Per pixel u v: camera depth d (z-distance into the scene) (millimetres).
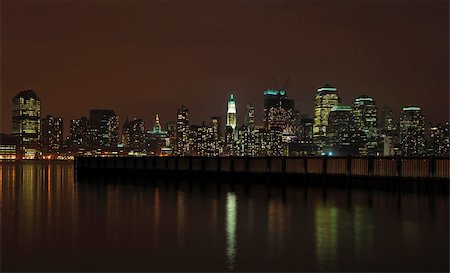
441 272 23906
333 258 26172
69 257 26625
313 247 28609
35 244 29641
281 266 24797
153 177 90125
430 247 28484
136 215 41031
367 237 31250
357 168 60969
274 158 69625
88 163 105312
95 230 34062
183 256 26734
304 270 24141
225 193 59000
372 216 39500
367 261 25594
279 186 67375
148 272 24047
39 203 50375
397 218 38469
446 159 54062
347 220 37688
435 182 54625
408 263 25234
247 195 56219
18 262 25672
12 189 70062
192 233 32844
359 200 50031
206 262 25562
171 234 32562
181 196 56094
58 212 43156
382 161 58938
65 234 32688
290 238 31047
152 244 29609
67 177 111625
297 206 45875
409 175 56656
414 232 32812
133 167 95062
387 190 58281
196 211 43125
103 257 26578
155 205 47656
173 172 85750
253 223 36625
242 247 28719
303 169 66250
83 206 47438
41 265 25156
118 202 50656
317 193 57281
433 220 37531
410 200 49562
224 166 76438
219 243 29766
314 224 36062
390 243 29500
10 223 37094
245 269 24391
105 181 87438
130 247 28828
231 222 37156
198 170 80812
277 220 37906
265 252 27484
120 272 24031
